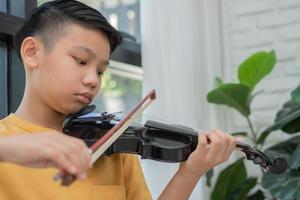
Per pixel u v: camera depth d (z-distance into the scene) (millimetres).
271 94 1818
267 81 1828
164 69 1628
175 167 1532
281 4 1829
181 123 1626
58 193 799
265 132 1590
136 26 1832
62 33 838
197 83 1716
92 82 830
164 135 970
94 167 871
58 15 859
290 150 1523
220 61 1845
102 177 874
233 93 1567
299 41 1798
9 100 1229
